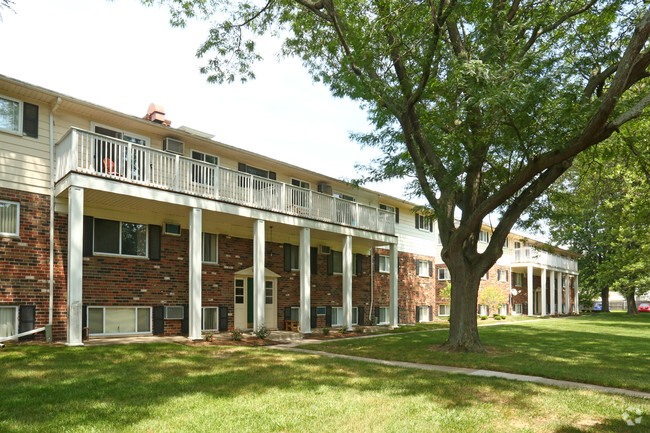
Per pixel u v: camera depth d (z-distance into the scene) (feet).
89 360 32.60
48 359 32.32
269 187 58.39
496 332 71.31
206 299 58.08
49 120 45.44
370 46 40.70
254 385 26.27
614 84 31.22
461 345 45.16
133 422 18.72
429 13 42.22
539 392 26.21
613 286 138.51
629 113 33.01
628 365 37.91
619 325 94.27
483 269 46.19
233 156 61.57
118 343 42.68
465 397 24.52
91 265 47.80
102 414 19.69
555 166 41.75
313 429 18.58
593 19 44.55
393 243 78.13
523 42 39.42
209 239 59.41
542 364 37.06
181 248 55.98
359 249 83.56
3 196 41.86
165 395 23.32
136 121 49.90
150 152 46.75
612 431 19.04
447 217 45.83
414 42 40.24
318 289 74.59
